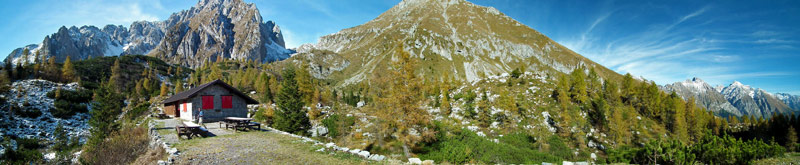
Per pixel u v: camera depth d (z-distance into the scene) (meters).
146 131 23.16
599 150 36.59
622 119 40.00
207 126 24.47
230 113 31.41
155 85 98.44
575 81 52.00
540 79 61.97
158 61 160.12
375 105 23.25
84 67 108.94
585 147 36.41
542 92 54.53
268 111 34.84
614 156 20.20
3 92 56.28
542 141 34.41
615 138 38.19
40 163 27.22
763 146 20.80
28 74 81.56
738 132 75.25
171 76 144.00
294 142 15.95
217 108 30.38
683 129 48.06
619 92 65.75
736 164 16.91
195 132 18.59
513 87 58.91
